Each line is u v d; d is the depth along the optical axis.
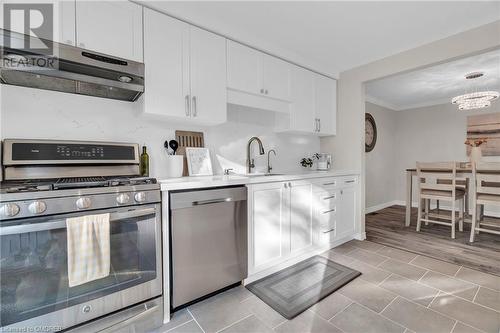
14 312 1.09
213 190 1.69
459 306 1.63
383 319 1.51
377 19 2.04
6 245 1.07
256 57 2.35
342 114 3.19
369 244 2.85
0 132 1.45
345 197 2.83
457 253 2.56
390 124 5.22
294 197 2.25
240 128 2.57
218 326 1.47
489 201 2.87
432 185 3.31
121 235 1.34
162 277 1.50
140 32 1.66
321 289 1.85
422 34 2.29
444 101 4.71
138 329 1.40
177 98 1.82
